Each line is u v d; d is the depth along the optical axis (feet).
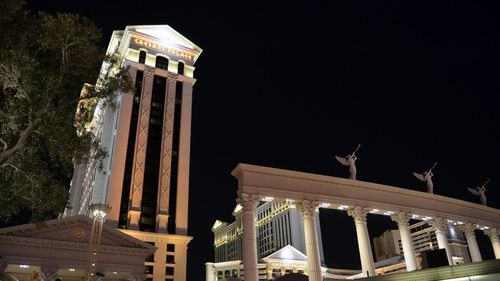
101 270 152.76
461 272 68.13
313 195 143.33
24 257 143.13
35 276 69.15
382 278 76.64
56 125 80.43
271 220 567.59
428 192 178.91
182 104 317.63
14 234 144.87
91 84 93.04
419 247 500.74
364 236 146.41
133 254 160.76
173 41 339.77
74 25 83.61
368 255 142.72
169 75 322.96
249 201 132.16
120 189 267.39
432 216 169.07
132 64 311.27
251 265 122.21
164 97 315.58
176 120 311.47
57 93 82.64
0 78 74.02
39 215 85.71
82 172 406.00
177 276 251.39
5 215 81.97
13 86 75.51
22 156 84.38
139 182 274.36
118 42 355.56
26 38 80.84
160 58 331.16
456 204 180.75
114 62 97.55
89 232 156.66
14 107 77.15
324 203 145.28
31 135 85.51
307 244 136.15
